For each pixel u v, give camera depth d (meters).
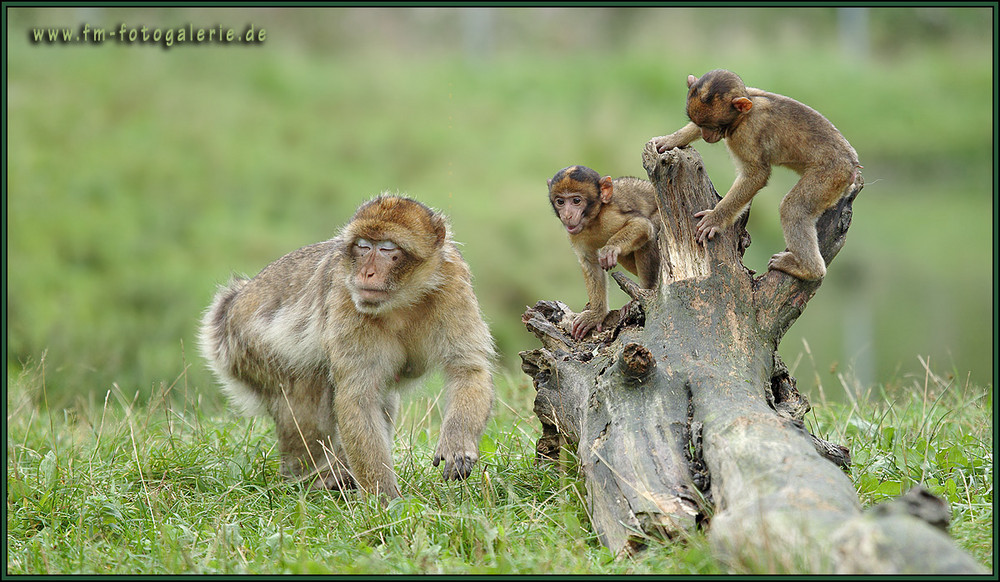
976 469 9.84
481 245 27.52
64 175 30.06
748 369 8.98
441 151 35.00
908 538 5.90
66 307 23.09
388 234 9.95
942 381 13.18
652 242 10.87
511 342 24.64
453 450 9.65
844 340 22.95
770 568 6.30
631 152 35.31
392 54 44.06
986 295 27.08
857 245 33.12
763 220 31.09
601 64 43.09
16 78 34.53
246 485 10.70
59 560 8.32
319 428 11.09
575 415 9.55
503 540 8.12
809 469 7.00
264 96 37.47
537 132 36.09
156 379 17.64
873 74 44.56
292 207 31.83
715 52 46.03
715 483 7.68
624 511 7.88
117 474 10.70
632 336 9.59
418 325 10.41
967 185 38.91
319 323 10.73
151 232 28.52
